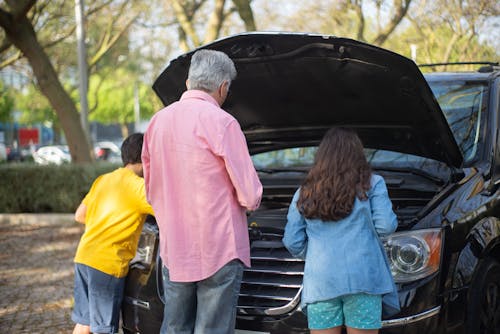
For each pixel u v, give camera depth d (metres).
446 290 3.40
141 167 4.36
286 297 3.58
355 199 3.17
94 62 24.08
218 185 3.20
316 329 3.24
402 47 12.71
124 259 4.12
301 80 4.22
